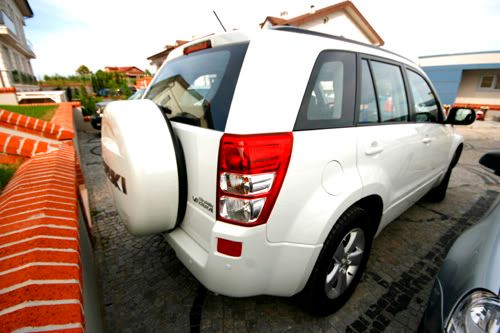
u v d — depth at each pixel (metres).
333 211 1.47
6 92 10.01
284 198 1.29
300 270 1.46
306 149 1.34
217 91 1.38
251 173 1.17
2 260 0.90
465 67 17.81
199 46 1.69
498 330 0.89
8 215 1.19
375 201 1.96
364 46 1.90
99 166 5.47
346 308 1.92
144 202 1.41
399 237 2.87
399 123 2.14
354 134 1.64
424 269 2.37
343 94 1.64
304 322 1.79
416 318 1.85
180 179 1.47
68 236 1.10
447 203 3.78
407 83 2.34
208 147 1.28
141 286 2.11
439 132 2.82
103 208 3.49
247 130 1.18
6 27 15.71
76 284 0.88
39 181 1.61
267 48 1.30
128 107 1.49
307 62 1.41
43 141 2.59
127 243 2.68
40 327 0.72
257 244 1.26
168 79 2.02
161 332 1.72
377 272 2.31
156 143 1.41
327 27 17.67
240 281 1.32
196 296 2.01
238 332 1.72
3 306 0.75
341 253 1.73
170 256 2.48
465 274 1.12
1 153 2.18
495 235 1.15
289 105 1.31
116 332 1.71
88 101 11.09
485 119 17.38
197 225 1.46
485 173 5.33
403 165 2.18
